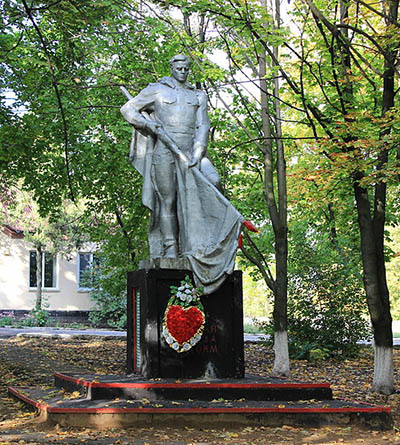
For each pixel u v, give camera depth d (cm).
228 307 1146
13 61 1477
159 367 1102
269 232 2109
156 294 1120
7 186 1958
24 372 1496
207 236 1160
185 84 1230
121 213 2148
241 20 1405
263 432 941
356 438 930
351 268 2078
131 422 940
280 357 1612
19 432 898
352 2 1424
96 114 1830
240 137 1855
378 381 1398
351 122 1306
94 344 2134
